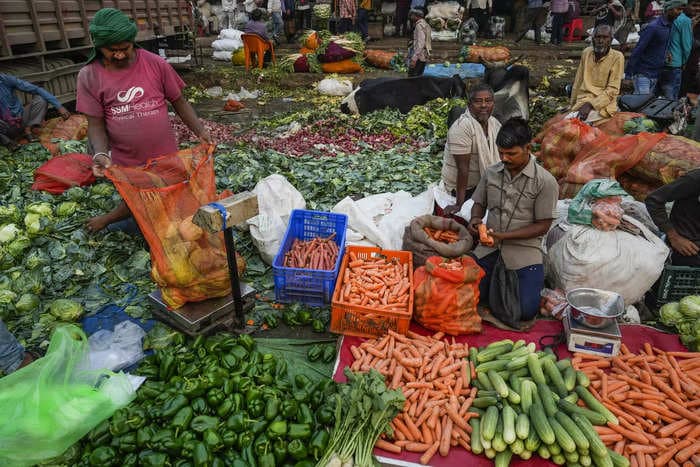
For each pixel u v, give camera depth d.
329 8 15.30
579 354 3.37
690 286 3.90
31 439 2.48
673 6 7.71
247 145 7.76
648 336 3.65
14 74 6.77
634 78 8.43
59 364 2.74
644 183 5.30
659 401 3.00
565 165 5.67
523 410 2.82
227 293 3.73
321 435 2.69
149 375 3.10
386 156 7.33
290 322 3.77
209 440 2.57
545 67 12.51
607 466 2.52
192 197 3.59
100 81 4.08
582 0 16.97
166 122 4.44
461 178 4.67
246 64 13.25
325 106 10.57
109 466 2.54
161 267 3.45
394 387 3.08
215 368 2.96
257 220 4.52
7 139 6.35
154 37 10.50
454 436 2.79
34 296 3.88
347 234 4.54
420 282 3.62
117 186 3.36
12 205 4.82
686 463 2.62
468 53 12.79
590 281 3.81
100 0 8.35
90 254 4.39
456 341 3.60
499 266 3.79
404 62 13.08
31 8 6.65
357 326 3.59
